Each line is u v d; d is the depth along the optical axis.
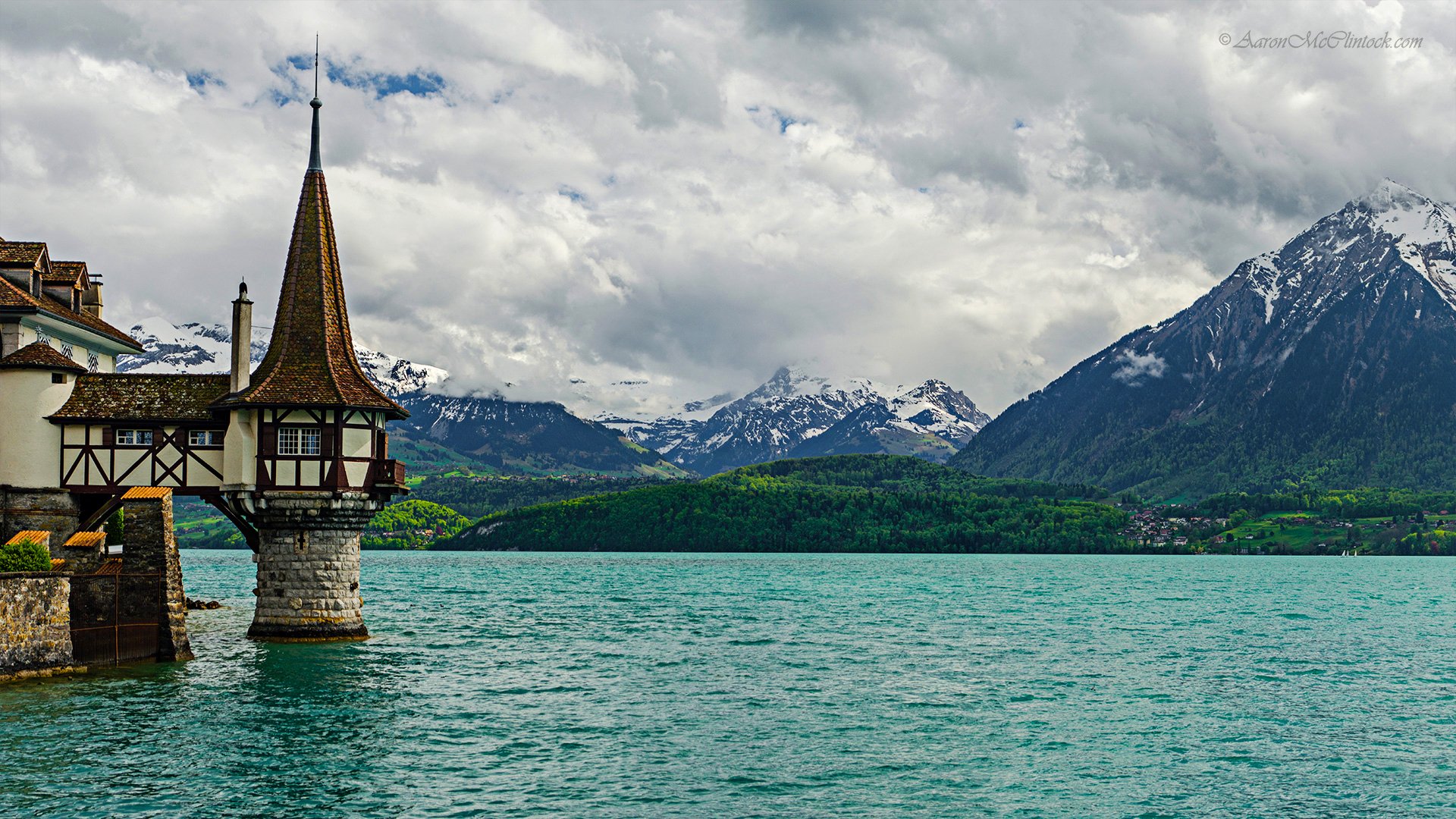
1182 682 63.53
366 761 42.12
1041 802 39.31
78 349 74.38
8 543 54.53
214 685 54.19
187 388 66.88
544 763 42.69
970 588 158.50
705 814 37.06
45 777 38.81
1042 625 97.81
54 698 50.00
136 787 38.12
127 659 57.41
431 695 54.66
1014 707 55.12
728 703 55.19
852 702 55.88
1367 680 65.00
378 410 66.25
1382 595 149.25
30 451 63.78
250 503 64.19
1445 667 71.06
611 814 36.72
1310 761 45.06
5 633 51.59
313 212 69.94
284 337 66.88
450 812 36.56
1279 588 169.00
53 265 73.56
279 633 65.44
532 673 63.22
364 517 66.94
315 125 71.19
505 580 178.12
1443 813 38.62
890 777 42.00
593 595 136.62
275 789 38.44
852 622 99.69
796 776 41.88
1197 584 179.12
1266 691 60.72
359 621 67.81
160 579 58.66
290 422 64.88
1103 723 51.62
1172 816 38.09
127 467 64.75
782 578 192.00
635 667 66.94
